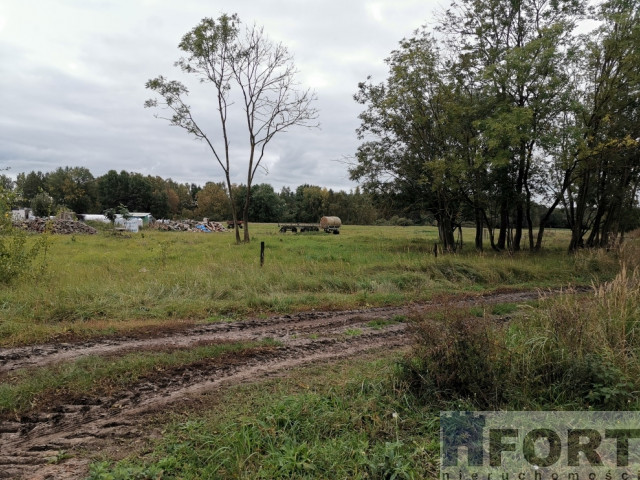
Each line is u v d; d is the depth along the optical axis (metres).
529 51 18.23
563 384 4.77
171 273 11.09
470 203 22.11
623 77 19.12
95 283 9.70
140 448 3.66
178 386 4.93
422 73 19.92
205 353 5.98
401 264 14.50
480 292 11.94
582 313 5.92
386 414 4.25
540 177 21.81
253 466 3.34
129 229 46.25
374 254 19.58
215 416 4.18
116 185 100.94
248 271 11.97
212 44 24.17
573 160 18.88
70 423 4.05
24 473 3.28
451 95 20.22
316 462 3.42
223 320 8.19
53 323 7.46
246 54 24.91
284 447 3.56
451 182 19.64
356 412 4.28
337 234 44.22
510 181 21.12
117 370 5.22
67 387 4.75
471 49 21.56
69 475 3.27
